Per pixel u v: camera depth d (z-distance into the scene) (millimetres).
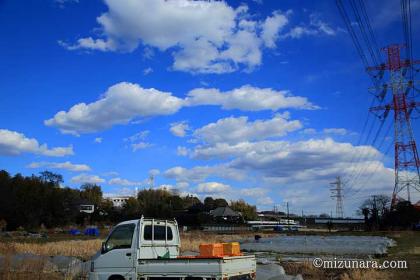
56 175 143250
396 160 85250
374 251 38031
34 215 119875
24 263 20469
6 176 126000
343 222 150250
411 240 61781
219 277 11977
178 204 159250
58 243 47625
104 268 14188
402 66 47844
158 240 14555
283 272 20609
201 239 59219
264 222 158250
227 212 156500
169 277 12852
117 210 153625
